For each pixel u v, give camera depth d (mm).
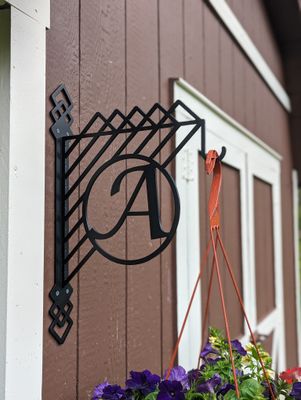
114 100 1221
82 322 1056
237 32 2320
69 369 1007
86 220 945
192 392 900
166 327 1446
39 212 911
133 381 937
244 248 2273
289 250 3482
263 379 1025
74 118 1052
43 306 940
